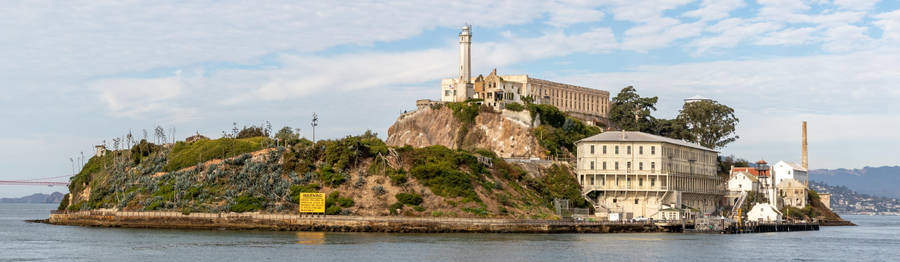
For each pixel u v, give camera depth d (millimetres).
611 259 151125
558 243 177375
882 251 183500
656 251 165625
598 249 166750
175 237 184875
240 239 179875
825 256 168375
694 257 157875
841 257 167875
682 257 157375
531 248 166250
